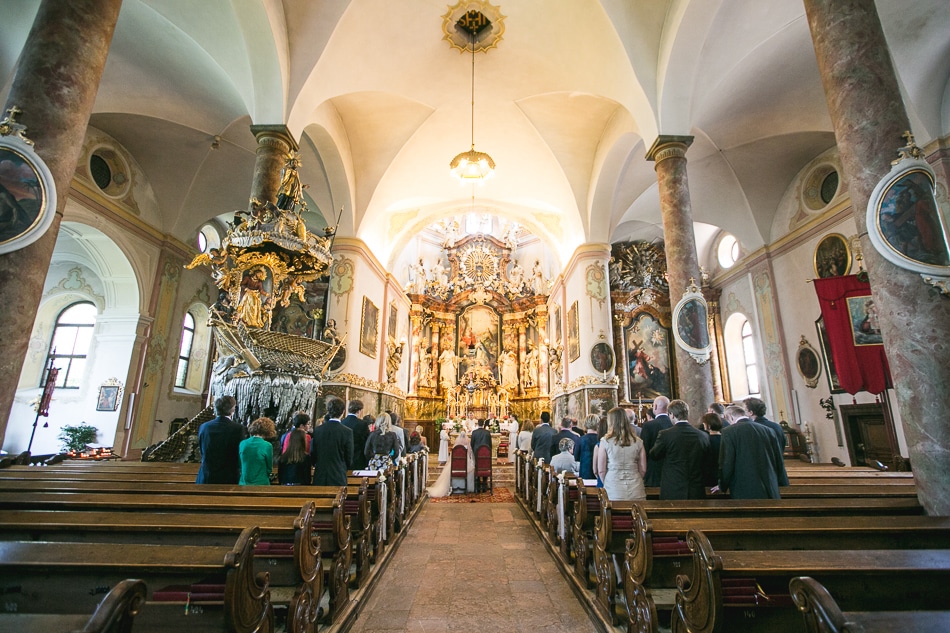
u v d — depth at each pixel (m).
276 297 8.65
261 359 7.99
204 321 15.34
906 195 4.25
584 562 4.29
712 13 8.19
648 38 9.02
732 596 2.28
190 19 8.38
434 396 21.84
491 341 23.19
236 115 11.05
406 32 9.80
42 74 4.16
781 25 8.42
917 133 8.63
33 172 3.88
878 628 1.48
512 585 4.67
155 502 3.56
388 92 11.22
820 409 12.27
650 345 18.23
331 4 8.65
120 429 11.76
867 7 4.79
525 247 24.12
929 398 3.99
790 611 2.28
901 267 4.23
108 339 12.25
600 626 3.59
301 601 2.81
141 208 12.48
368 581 4.42
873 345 10.22
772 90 10.05
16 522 2.89
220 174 13.27
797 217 13.23
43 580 2.16
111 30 4.70
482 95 11.84
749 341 15.85
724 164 13.20
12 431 11.96
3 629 1.50
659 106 9.01
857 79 4.62
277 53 8.39
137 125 11.32
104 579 2.15
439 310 23.14
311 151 12.33
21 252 3.83
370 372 15.30
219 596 2.17
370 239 15.47
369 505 4.70
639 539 3.03
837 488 4.88
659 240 19.30
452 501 9.55
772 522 3.11
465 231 24.97
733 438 4.32
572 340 15.56
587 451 6.88
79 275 13.11
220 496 3.98
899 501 4.02
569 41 9.77
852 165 4.60
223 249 7.98
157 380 12.98
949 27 7.92
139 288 12.38
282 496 4.12
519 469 9.52
